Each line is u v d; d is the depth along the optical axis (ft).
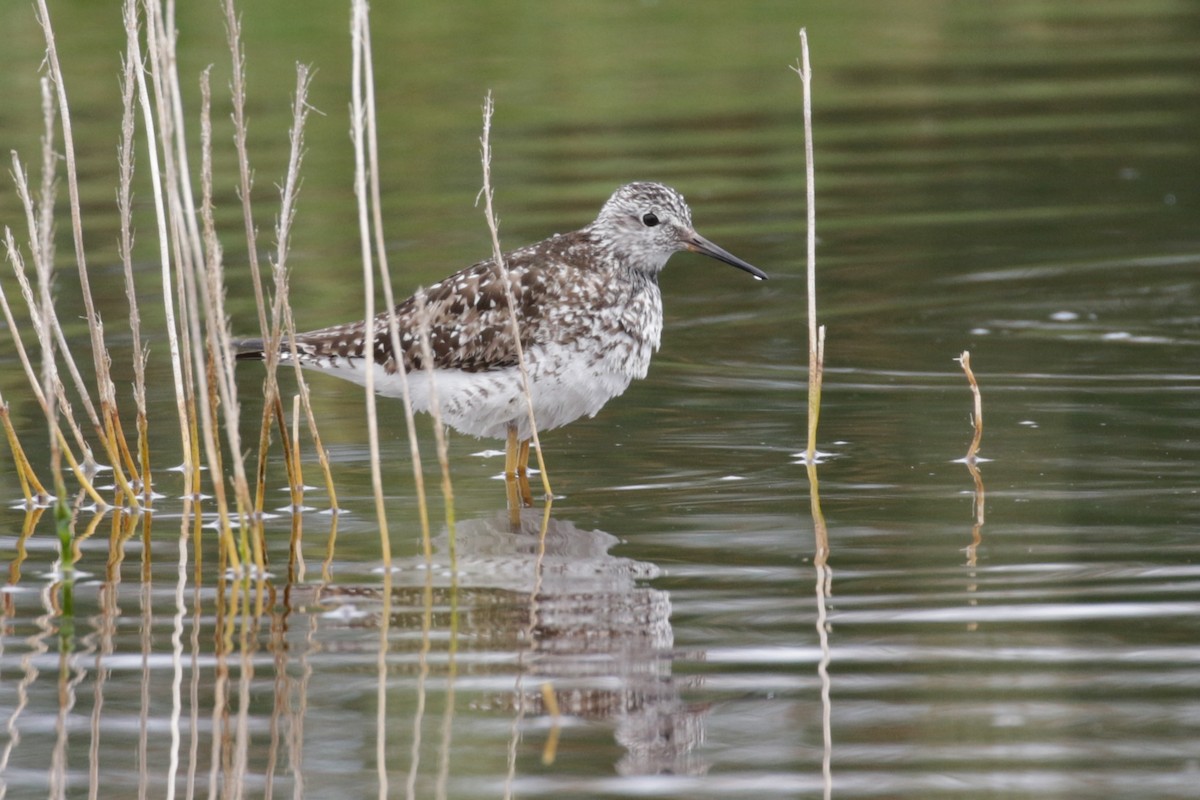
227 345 36.47
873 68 99.71
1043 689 29.27
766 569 35.60
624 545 37.55
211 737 28.48
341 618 33.47
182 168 36.14
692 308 60.23
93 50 97.40
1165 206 71.51
